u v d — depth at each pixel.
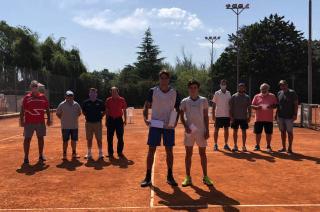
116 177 10.23
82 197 8.41
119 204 7.88
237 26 48.19
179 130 23.38
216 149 14.39
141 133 21.62
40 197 8.45
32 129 12.16
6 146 16.48
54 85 47.50
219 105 14.26
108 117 13.16
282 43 67.44
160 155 13.38
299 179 9.89
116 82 67.00
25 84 39.91
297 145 16.02
